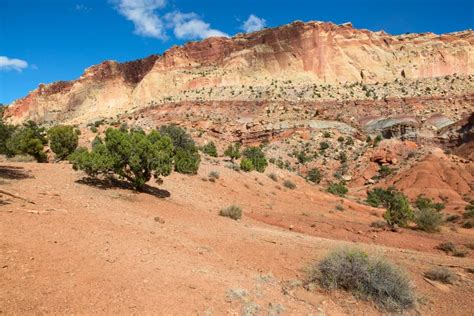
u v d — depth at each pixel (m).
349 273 6.97
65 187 12.77
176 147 36.59
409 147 91.62
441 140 98.50
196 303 5.45
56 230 7.46
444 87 163.38
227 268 7.78
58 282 5.16
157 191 17.27
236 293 6.04
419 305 7.00
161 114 149.62
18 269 5.25
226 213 16.23
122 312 4.73
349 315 6.18
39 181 12.91
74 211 9.58
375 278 6.84
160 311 4.97
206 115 145.38
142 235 8.91
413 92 160.25
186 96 184.88
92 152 15.17
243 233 12.45
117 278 5.73
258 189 30.62
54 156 28.80
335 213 27.84
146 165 15.45
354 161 90.38
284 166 77.81
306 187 44.97
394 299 6.74
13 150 16.12
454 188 67.94
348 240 15.49
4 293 4.51
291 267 8.60
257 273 7.82
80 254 6.41
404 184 71.19
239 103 154.00
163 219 11.75
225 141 98.06
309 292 6.86
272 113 141.88
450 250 14.89
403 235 17.56
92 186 14.17
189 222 12.51
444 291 8.12
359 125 126.31
